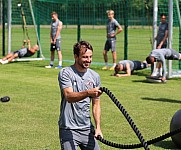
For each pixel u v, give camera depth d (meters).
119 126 9.23
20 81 14.95
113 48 18.23
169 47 15.88
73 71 5.64
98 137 5.62
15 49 26.44
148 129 9.02
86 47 5.57
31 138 8.34
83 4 31.23
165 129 9.03
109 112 10.50
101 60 22.50
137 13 33.03
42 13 29.48
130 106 11.14
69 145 5.55
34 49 20.81
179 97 12.48
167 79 16.08
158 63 15.90
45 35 37.31
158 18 20.20
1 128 8.98
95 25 42.97
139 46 29.80
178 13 17.56
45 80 15.27
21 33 36.88
